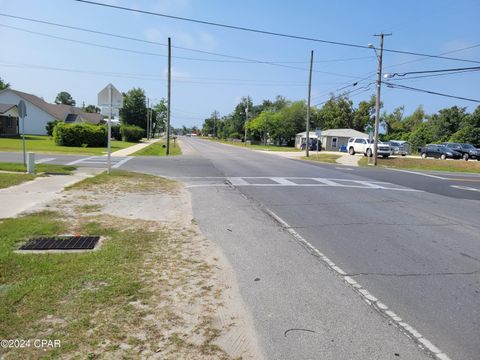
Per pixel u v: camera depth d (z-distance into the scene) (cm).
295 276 559
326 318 433
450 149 4238
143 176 1650
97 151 3284
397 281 553
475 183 2044
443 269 609
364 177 2036
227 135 12825
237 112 12231
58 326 386
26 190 1140
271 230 823
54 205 956
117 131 6556
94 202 1031
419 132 7262
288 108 8562
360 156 4191
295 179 1773
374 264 624
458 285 544
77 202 1016
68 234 701
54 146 3659
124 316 413
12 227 714
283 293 497
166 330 391
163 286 498
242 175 1875
